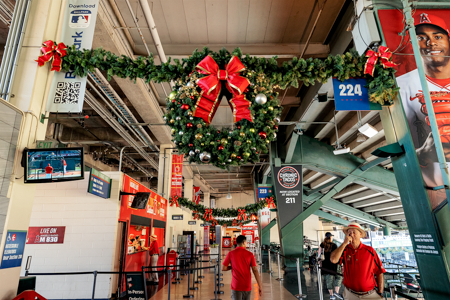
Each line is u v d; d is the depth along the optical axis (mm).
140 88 8188
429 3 4613
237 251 3748
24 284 3992
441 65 4344
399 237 13672
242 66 3562
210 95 3559
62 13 4309
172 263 9852
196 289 7922
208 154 3578
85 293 6750
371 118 9297
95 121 12008
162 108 11000
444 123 4086
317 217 28531
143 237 9734
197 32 7262
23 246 3588
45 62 3918
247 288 3549
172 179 13117
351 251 3215
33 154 3586
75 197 7297
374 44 4527
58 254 6957
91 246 7016
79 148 3664
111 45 6422
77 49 4188
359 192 16938
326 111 10578
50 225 7121
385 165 12320
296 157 12508
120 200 7500
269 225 18922
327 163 12344
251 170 22109
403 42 4430
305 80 3986
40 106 3902
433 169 3910
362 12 4684
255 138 3633
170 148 12992
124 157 15828
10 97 3754
